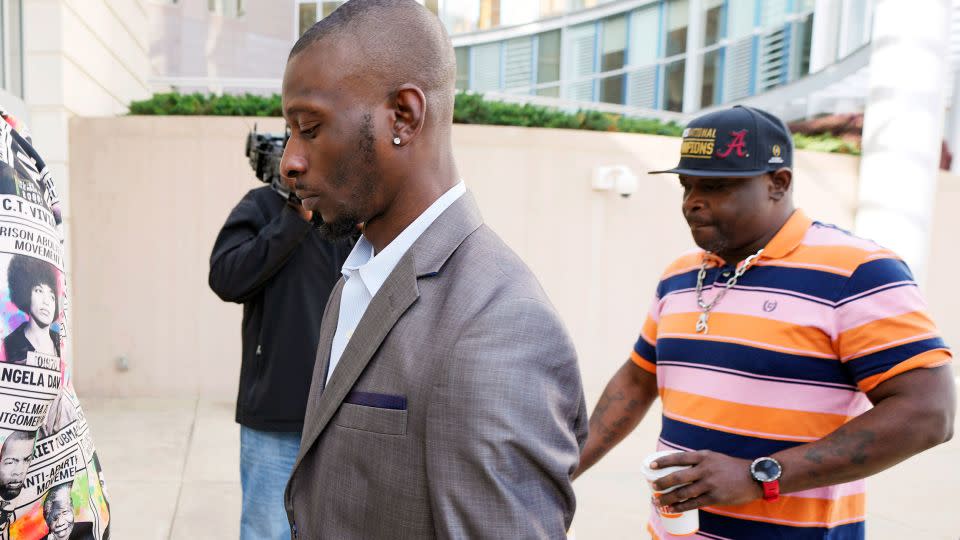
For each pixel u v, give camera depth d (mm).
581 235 6578
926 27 7035
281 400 2277
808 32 10305
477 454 769
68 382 988
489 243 928
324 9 9641
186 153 6008
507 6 10570
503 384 785
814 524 1412
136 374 5988
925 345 1334
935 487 4445
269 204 2555
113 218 5953
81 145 5898
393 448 850
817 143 7621
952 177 8430
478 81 10602
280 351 2293
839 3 9961
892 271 1404
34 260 816
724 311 1550
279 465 2303
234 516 3646
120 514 3621
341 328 1032
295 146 880
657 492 1401
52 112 5727
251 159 2531
